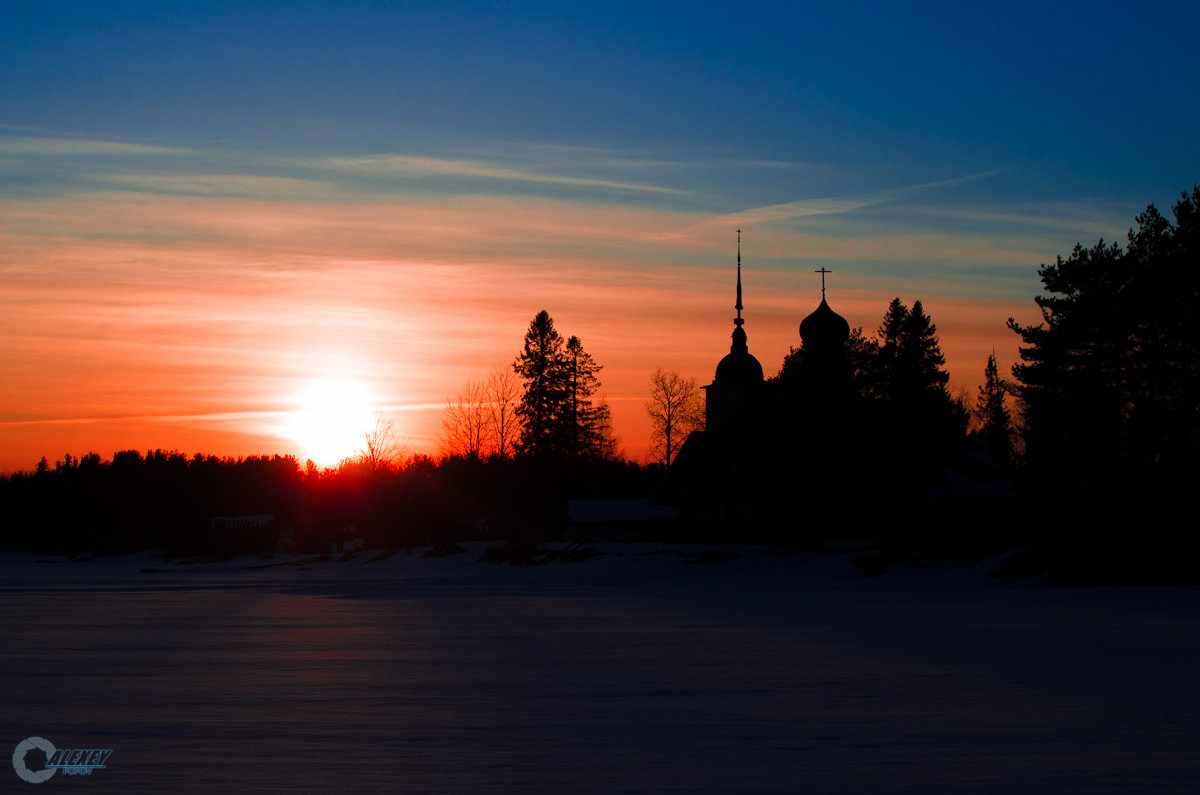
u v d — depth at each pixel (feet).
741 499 262.26
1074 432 182.91
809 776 35.22
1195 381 171.94
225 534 338.54
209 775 35.76
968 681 55.52
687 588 161.99
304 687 55.62
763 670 60.80
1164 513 151.84
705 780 34.76
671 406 424.87
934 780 34.55
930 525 185.37
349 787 34.12
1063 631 81.05
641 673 60.08
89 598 149.18
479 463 350.43
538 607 119.65
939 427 214.48
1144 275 177.99
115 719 46.14
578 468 419.54
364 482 321.32
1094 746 39.47
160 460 589.32
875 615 100.37
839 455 204.23
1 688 55.52
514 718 46.01
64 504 463.42
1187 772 35.45
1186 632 79.56
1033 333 193.67
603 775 35.53
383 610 116.88
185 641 81.25
